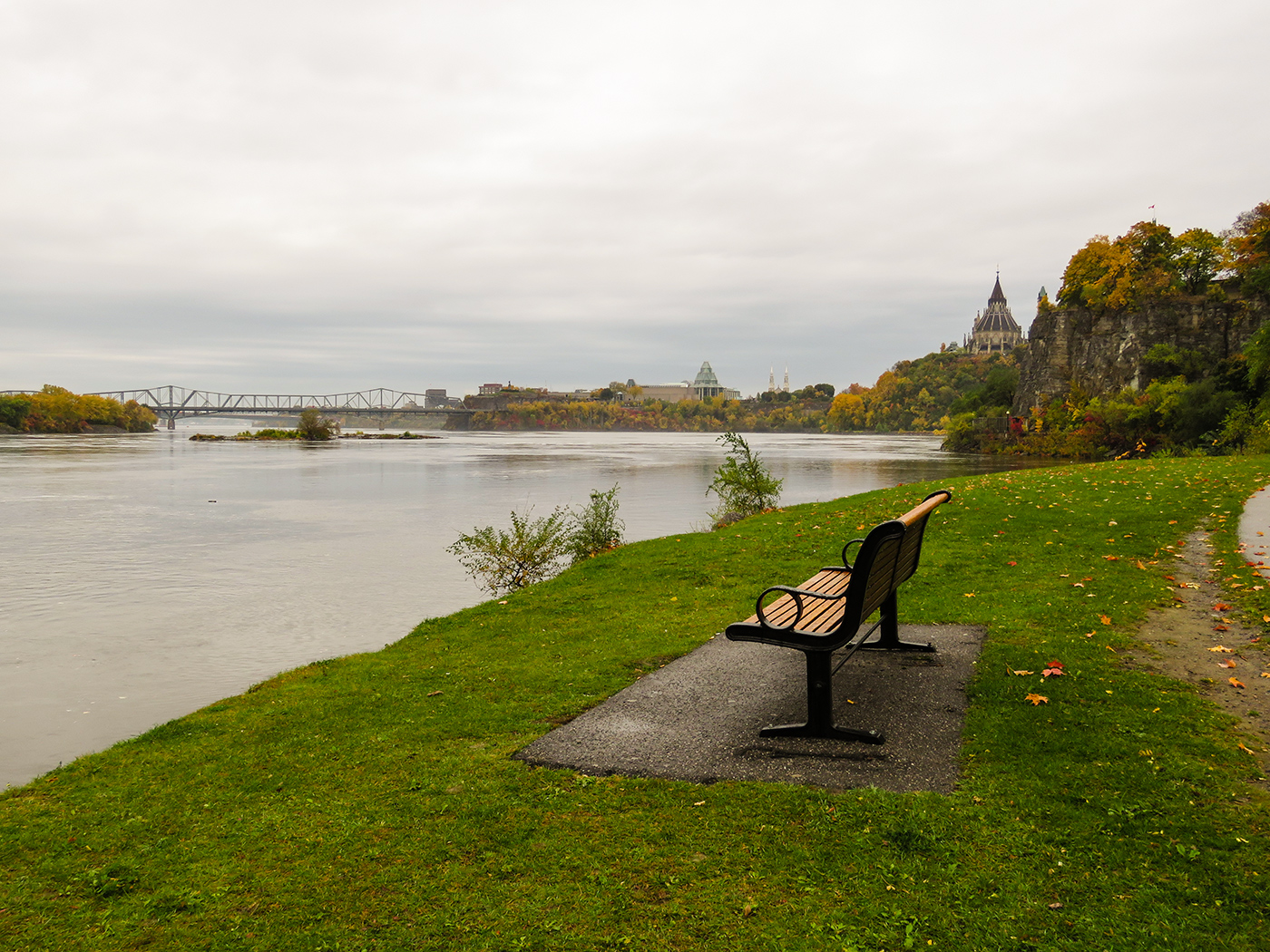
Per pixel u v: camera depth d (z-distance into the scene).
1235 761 4.75
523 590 12.04
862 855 3.92
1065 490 18.17
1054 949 3.20
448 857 4.09
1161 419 89.06
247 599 18.75
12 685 12.05
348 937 3.48
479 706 6.53
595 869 3.90
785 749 5.22
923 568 11.33
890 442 166.12
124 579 21.27
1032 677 6.35
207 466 76.44
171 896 3.84
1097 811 4.21
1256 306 98.00
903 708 5.86
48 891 3.93
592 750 5.34
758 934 3.38
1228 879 3.58
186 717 6.83
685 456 96.19
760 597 5.55
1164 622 7.90
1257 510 14.26
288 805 4.78
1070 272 122.31
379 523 33.62
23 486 53.50
